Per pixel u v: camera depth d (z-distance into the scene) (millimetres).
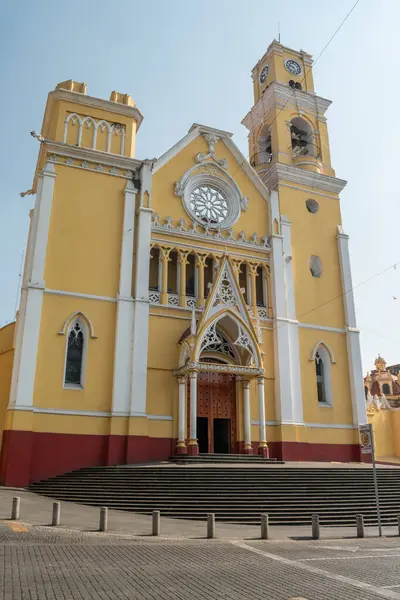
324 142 41219
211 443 30359
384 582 9938
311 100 41625
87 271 29141
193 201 34438
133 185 31891
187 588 9172
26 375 25844
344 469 24344
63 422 26359
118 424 27109
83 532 14727
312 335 34719
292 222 36750
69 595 8469
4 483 24297
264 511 19078
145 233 31000
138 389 27906
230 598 8562
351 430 33781
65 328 27609
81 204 30172
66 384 27172
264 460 27453
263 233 35812
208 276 33688
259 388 29781
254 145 42531
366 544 14672
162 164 33812
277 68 41438
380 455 48125
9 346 30250
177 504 19312
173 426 28828
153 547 13219
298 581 9922
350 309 36344
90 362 27781
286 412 31625
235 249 34406
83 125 32156
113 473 23109
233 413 31422
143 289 29812
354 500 21094
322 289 36250
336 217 38688
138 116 33906
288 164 38219
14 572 9969
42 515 17281
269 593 8953
